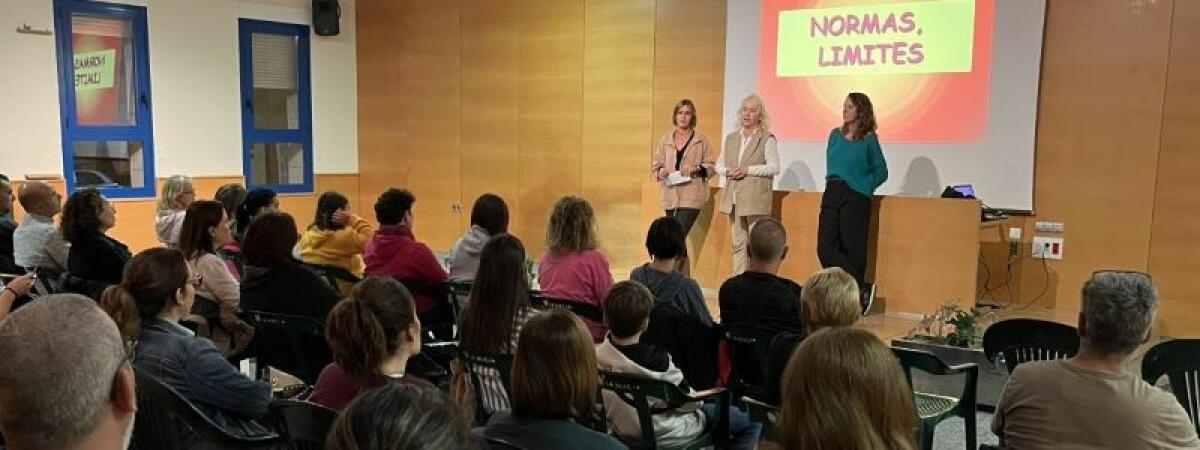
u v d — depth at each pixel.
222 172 8.48
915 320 5.42
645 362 2.56
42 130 7.34
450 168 8.81
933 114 6.11
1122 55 5.45
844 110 5.57
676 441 2.66
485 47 8.42
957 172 6.05
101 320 1.00
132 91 7.86
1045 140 5.76
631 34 7.48
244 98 8.63
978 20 5.88
